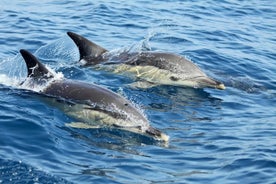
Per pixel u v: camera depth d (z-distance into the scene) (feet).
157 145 65.82
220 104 80.94
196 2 138.10
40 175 56.24
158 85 87.15
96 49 93.76
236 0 143.74
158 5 132.46
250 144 66.33
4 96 73.20
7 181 55.01
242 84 90.33
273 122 74.43
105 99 71.87
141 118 69.97
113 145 64.90
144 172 58.90
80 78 86.74
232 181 57.00
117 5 128.88
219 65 98.84
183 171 59.57
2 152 59.77
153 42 107.76
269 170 59.00
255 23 127.44
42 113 69.72
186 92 85.30
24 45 101.09
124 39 108.17
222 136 69.05
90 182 55.83
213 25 121.80
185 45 107.24
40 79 76.13
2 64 89.45
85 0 132.05
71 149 62.69
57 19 117.60
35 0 132.05
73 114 70.74
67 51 99.25
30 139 63.36
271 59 104.63
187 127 71.72
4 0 130.31
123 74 89.92
